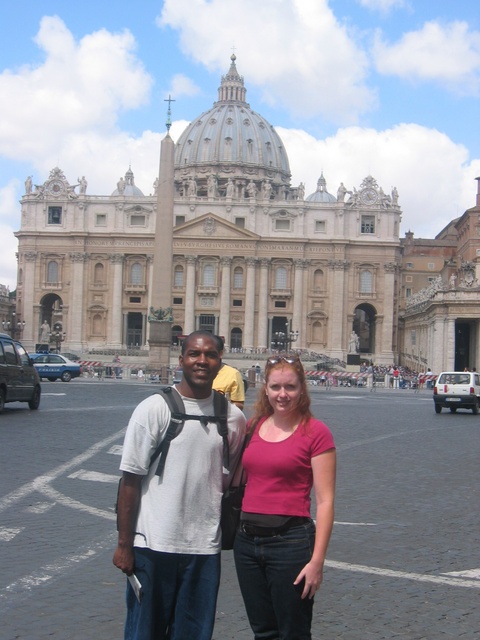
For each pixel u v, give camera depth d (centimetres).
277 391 697
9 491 1545
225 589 1002
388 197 14150
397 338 14362
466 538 1282
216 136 19162
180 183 19188
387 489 1720
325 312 14062
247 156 19100
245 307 13962
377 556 1161
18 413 3120
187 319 13912
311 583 659
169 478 671
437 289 9231
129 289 13962
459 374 4119
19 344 3303
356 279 14100
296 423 704
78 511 1396
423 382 8344
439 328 8719
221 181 18750
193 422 681
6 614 868
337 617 895
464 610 926
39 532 1235
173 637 673
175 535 666
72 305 13950
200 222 13975
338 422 3259
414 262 15538
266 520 678
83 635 816
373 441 2609
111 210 14050
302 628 675
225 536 702
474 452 2394
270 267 14088
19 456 1986
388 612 914
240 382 1579
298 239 13950
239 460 712
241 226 14150
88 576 1020
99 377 7894
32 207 14088
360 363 12725
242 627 859
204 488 677
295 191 19238
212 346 692
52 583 984
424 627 867
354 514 1452
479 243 11575
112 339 13925
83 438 2403
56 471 1791
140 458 668
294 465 682
